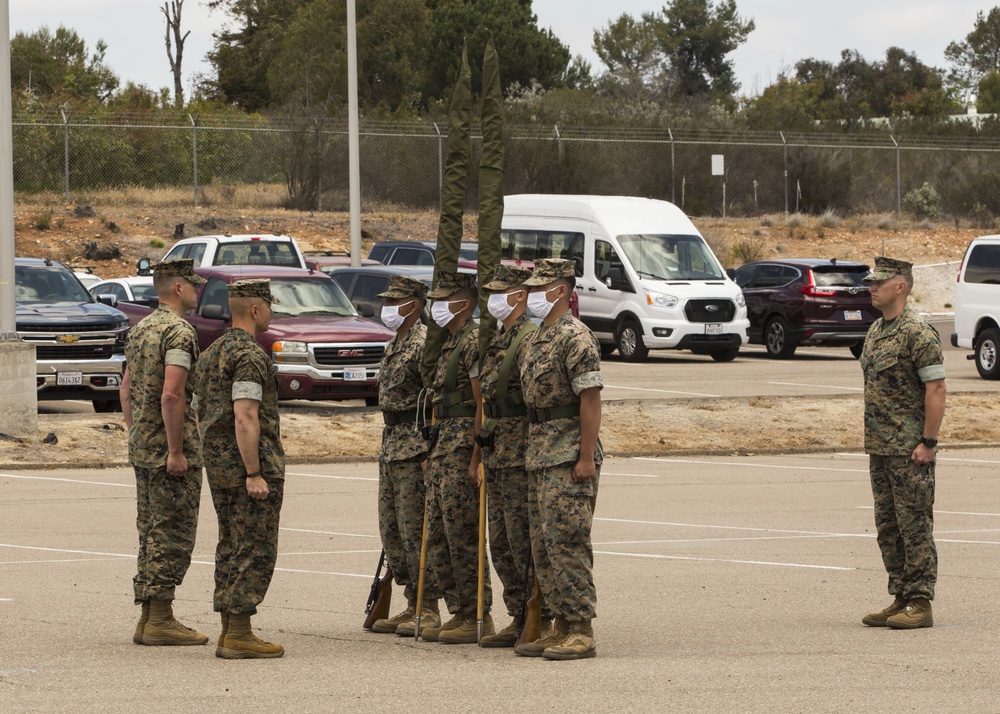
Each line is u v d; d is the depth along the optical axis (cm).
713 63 18538
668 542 2405
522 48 14112
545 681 1475
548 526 1580
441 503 1716
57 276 4297
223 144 9319
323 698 1399
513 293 1638
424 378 1730
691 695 1407
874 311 5969
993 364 5044
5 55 3431
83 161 8925
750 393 4525
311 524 2572
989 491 2988
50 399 3912
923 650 1630
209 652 1638
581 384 1557
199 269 4403
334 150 9269
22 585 2023
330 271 5059
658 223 5922
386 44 13662
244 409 1575
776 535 2473
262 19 14975
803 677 1488
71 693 1418
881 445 1780
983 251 5128
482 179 1786
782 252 8862
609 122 10456
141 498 1689
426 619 1752
